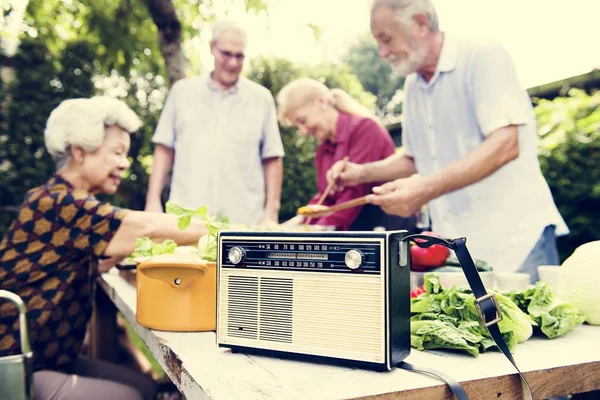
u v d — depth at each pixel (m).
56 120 1.72
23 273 1.61
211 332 1.11
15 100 4.38
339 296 0.84
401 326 0.83
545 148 3.51
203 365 0.85
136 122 1.84
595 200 3.35
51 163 4.50
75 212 1.62
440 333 0.91
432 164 2.53
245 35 2.96
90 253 1.66
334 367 0.83
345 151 2.93
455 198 2.41
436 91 2.39
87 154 1.74
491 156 2.07
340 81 5.84
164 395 2.23
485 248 2.31
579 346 0.97
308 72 5.52
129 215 1.63
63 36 4.58
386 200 1.96
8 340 1.58
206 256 1.16
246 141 3.12
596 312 1.15
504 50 2.18
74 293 1.70
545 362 0.85
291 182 5.20
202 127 3.07
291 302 0.88
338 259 0.85
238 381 0.76
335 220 2.81
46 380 1.50
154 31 4.24
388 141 3.01
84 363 1.91
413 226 2.98
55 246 1.62
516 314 0.96
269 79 5.34
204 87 3.09
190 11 4.06
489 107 2.13
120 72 4.29
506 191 2.24
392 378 0.77
